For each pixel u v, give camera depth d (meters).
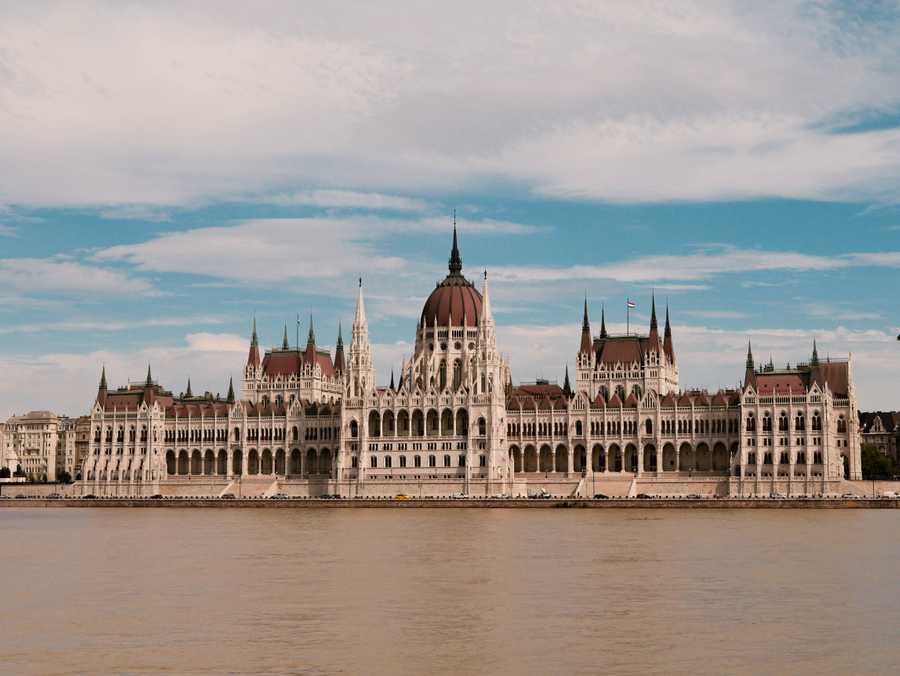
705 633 98.88
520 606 112.62
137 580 134.25
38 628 102.94
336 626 102.69
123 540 189.50
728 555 154.62
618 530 199.62
